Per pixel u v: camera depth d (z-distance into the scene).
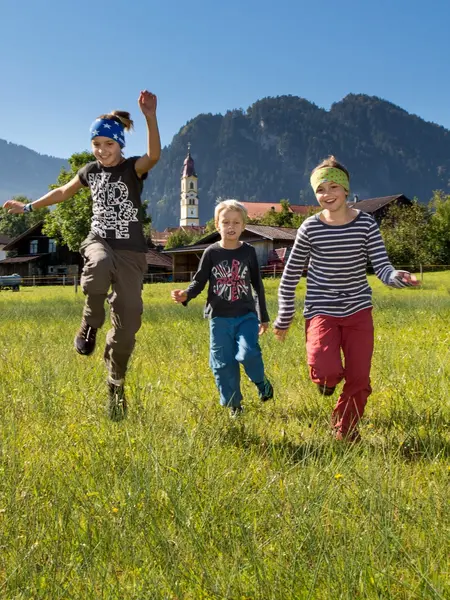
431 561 2.41
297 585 2.28
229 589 2.22
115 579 2.34
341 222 4.48
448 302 15.72
